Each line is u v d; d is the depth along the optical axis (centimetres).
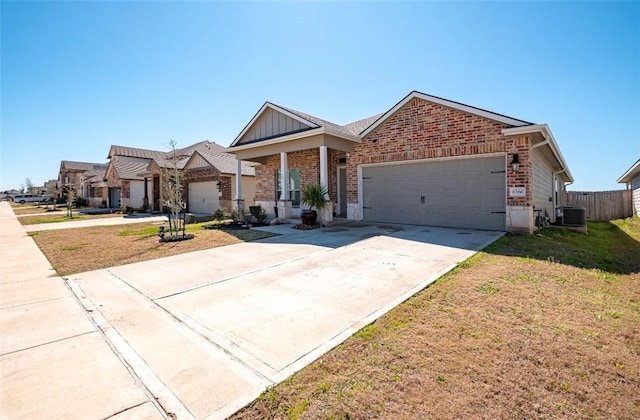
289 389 225
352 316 351
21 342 310
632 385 224
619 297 402
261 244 826
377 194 1205
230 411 204
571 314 344
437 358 259
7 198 7600
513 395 213
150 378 245
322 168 1115
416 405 204
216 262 642
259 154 1358
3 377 249
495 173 941
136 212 2403
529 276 481
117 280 532
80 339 315
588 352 266
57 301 431
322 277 507
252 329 328
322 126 1089
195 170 2133
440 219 1051
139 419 199
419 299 391
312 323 337
